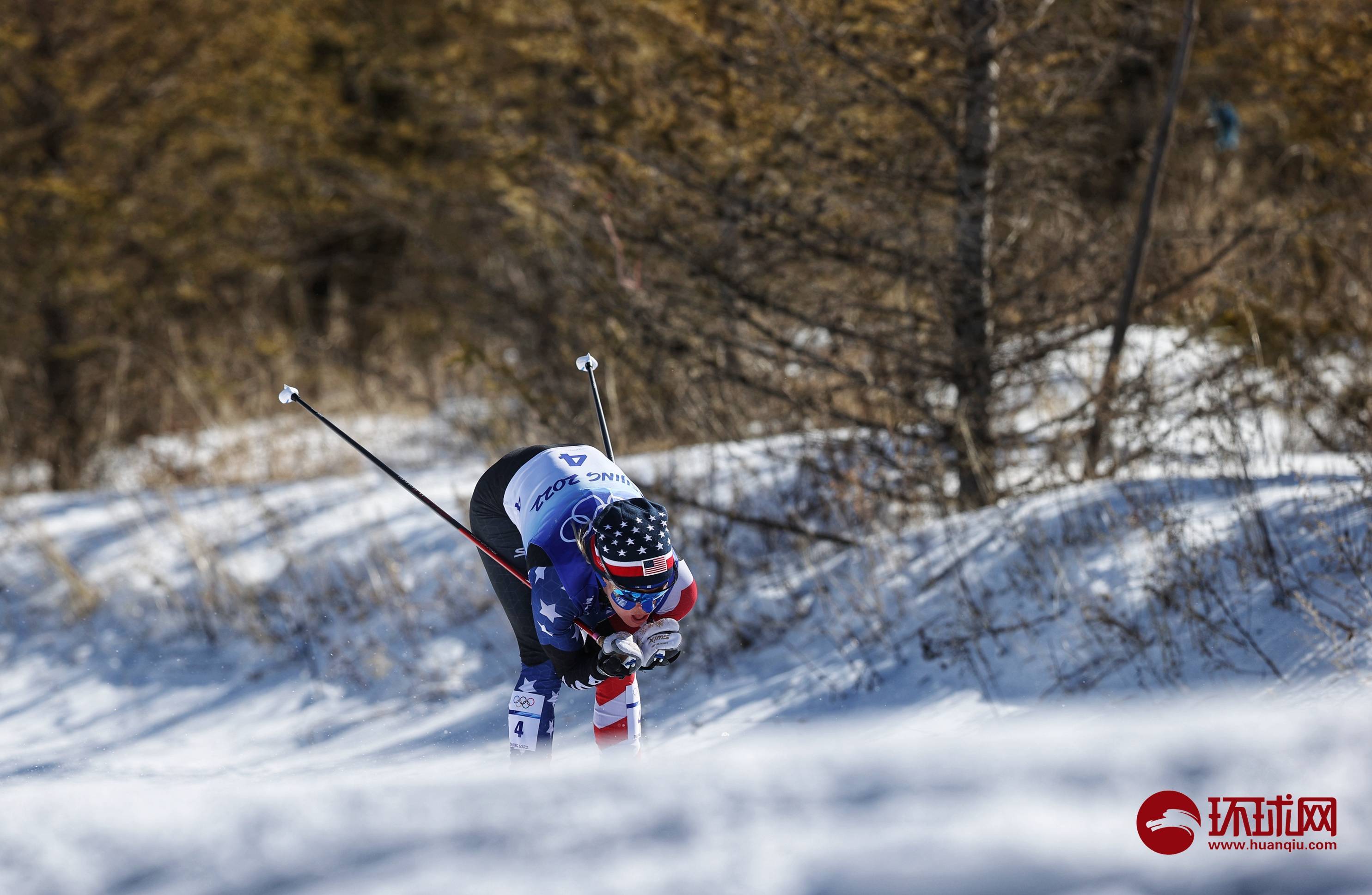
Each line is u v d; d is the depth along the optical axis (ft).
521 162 87.56
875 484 65.41
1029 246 67.36
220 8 121.19
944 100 67.41
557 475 38.27
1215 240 67.15
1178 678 42.83
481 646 65.92
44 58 115.34
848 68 64.64
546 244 81.25
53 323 119.44
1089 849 13.23
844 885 12.50
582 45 81.05
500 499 40.60
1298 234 68.08
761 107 67.05
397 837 15.21
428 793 17.49
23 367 120.47
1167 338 70.13
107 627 74.64
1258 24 85.87
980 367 65.87
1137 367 65.77
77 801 18.15
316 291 174.09
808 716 49.03
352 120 134.72
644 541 33.19
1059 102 66.18
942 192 65.98
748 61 66.23
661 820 15.20
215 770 53.01
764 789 16.38
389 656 65.98
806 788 16.34
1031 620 50.47
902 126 67.92
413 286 140.97
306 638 69.56
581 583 35.88
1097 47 66.08
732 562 64.39
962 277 65.51
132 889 13.97
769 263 67.05
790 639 57.62
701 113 69.82
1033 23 61.93
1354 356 69.26
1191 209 90.84
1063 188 68.13
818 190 66.69
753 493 69.00
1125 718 37.29
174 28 119.34
